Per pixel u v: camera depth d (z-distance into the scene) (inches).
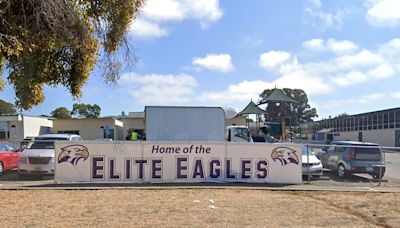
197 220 371.6
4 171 745.6
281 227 350.0
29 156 662.5
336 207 451.5
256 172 641.6
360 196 532.1
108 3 329.1
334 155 784.9
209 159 637.3
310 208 438.6
